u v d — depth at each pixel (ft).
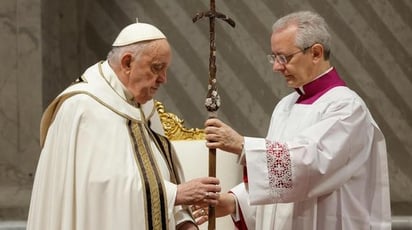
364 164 45.50
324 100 45.39
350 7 72.79
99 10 74.18
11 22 69.82
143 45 42.11
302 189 43.73
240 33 73.41
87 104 42.09
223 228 56.54
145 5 73.82
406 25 72.69
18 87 70.13
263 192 43.47
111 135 41.78
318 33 45.01
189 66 73.67
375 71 72.84
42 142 43.57
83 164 41.22
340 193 44.86
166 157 44.62
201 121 73.51
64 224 40.88
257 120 73.46
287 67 45.52
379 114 73.05
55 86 72.28
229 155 56.65
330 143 43.73
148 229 40.93
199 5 73.46
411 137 72.95
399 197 72.95
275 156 43.50
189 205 43.27
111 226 40.42
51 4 71.41
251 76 73.46
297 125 45.75
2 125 70.54
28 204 70.28
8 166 71.00
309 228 44.80
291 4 73.10
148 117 44.68
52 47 71.77
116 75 43.14
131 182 41.01
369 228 45.42
